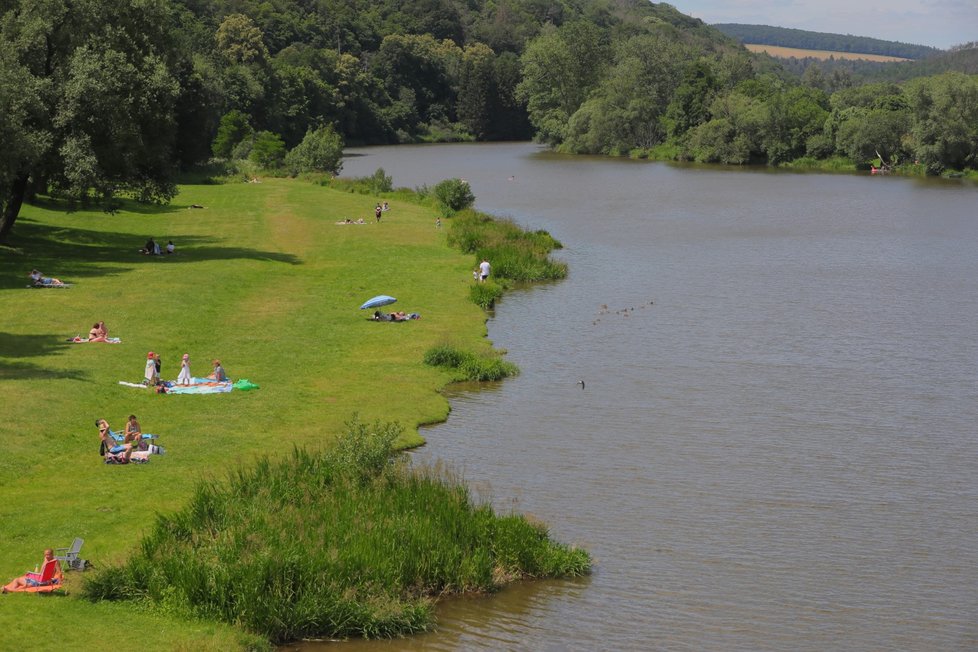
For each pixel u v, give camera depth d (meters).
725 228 95.81
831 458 36.44
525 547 26.98
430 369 45.72
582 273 71.75
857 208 112.81
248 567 23.59
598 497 32.41
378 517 26.56
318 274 65.94
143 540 24.97
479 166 166.88
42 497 28.34
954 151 154.38
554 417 40.41
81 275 59.88
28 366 40.47
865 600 26.14
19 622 21.53
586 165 170.75
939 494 33.28
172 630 21.92
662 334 54.34
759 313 59.53
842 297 64.19
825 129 173.25
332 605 23.62
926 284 68.69
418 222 90.06
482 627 24.22
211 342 47.38
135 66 66.75
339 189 118.88
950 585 27.06
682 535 29.78
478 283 63.41
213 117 140.75
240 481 28.34
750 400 43.06
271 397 39.78
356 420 34.56
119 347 44.59
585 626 24.42
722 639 24.02
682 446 37.41
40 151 58.22
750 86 195.75
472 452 36.25
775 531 30.25
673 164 175.12
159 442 33.53
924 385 45.44
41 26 62.28
